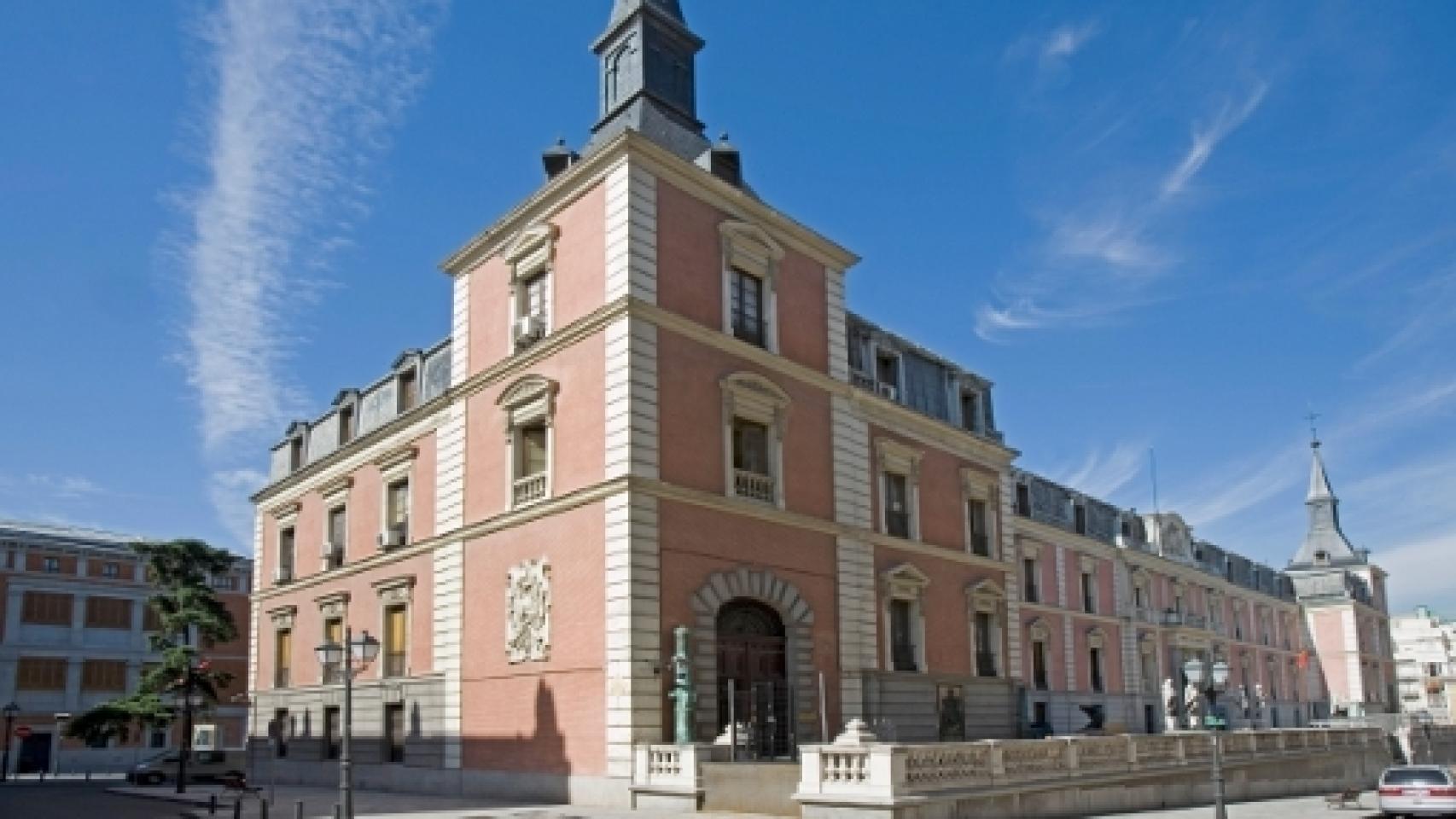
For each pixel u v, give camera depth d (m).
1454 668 151.38
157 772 44.78
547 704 25.91
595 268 26.94
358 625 35.09
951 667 33.75
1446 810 26.92
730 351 28.00
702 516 26.19
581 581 25.50
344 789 18.67
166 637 51.28
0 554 62.81
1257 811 27.64
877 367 34.31
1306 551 97.44
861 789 19.33
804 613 28.28
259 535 43.44
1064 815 23.23
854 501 31.08
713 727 25.06
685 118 31.70
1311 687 88.25
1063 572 54.16
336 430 39.44
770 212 29.77
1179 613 65.62
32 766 61.62
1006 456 39.19
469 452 30.48
